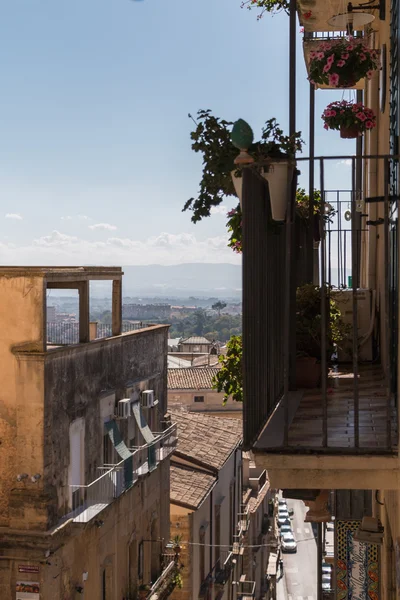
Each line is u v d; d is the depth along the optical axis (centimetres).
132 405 2427
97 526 2073
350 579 1279
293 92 1071
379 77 1268
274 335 837
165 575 2653
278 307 880
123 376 2364
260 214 752
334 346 1128
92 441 2083
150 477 2628
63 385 1906
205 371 6059
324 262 683
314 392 966
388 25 1082
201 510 3130
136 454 2447
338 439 696
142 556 2545
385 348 1094
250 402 672
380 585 1227
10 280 1811
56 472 1862
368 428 738
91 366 2092
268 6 1305
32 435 1803
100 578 2136
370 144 1391
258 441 691
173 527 2931
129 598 2381
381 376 1095
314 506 791
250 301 686
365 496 1417
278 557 6056
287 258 678
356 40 953
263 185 778
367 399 902
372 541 1077
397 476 654
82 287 2059
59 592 1841
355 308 672
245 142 693
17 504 1795
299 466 661
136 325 2664
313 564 6594
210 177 826
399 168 748
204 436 3738
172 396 5794
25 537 1778
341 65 945
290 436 710
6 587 1791
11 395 1814
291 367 981
